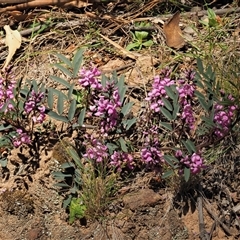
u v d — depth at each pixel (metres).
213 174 0.99
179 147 0.98
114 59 1.11
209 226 0.96
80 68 1.08
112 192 0.97
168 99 0.98
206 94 1.02
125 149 0.95
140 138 1.00
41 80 1.08
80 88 1.04
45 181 0.99
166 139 1.00
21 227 0.97
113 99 0.95
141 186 0.98
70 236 0.96
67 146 1.00
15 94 0.99
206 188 0.98
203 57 1.09
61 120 0.98
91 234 0.96
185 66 1.08
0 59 1.12
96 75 0.96
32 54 1.12
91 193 0.95
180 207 0.97
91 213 0.96
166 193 0.98
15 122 0.98
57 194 0.98
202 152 0.98
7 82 0.98
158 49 1.12
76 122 1.01
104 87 0.96
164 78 0.96
